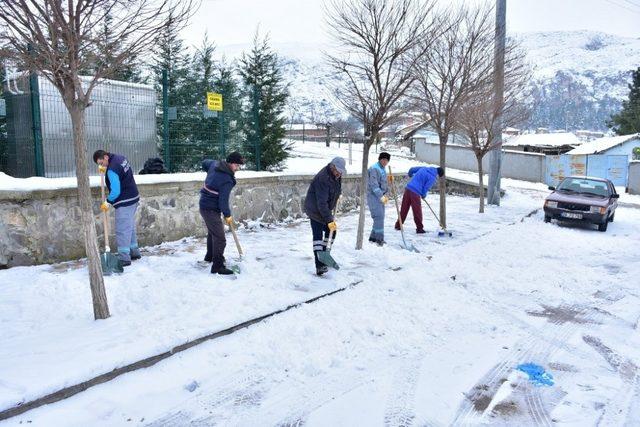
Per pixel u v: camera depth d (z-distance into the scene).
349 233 9.75
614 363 4.40
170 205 8.51
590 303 6.27
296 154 28.39
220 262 6.31
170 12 4.36
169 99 10.91
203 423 3.29
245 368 4.06
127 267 6.50
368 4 7.43
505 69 13.21
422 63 9.82
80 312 4.89
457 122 12.80
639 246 10.60
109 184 6.49
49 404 3.34
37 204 6.66
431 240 9.41
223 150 11.37
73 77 4.12
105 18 4.11
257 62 14.88
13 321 4.62
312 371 4.04
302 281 6.22
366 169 8.02
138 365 3.87
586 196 13.29
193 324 4.56
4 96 9.02
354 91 7.85
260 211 10.48
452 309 5.74
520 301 6.24
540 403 3.63
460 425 3.31
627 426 3.32
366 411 3.48
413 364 4.26
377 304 5.69
